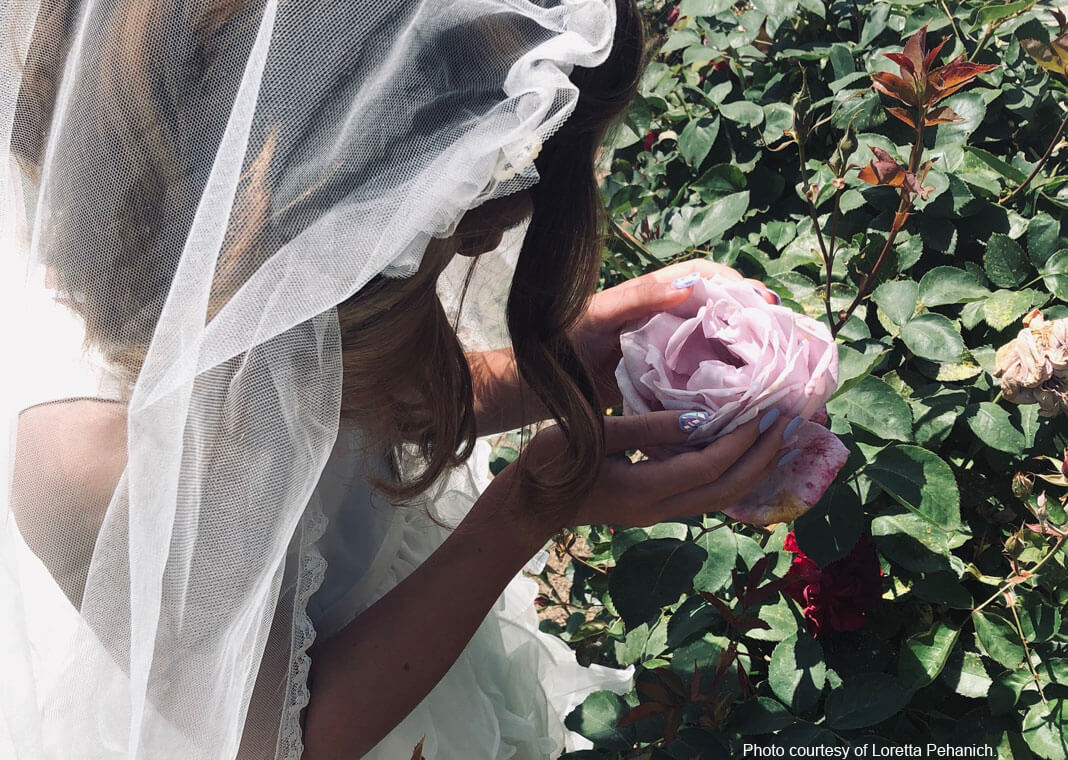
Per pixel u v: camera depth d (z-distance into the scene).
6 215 0.70
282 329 0.65
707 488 0.89
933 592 1.11
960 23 1.46
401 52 0.63
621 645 1.27
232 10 0.61
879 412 1.10
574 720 1.14
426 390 0.89
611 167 1.71
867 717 1.04
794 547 1.17
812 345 0.90
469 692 1.06
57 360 0.74
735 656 1.04
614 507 0.91
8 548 0.72
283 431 0.69
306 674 0.83
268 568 0.73
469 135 0.64
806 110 1.18
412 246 0.69
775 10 1.51
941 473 1.06
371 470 0.97
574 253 0.87
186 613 0.72
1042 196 1.29
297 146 0.64
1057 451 1.17
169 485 0.67
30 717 0.75
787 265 1.34
